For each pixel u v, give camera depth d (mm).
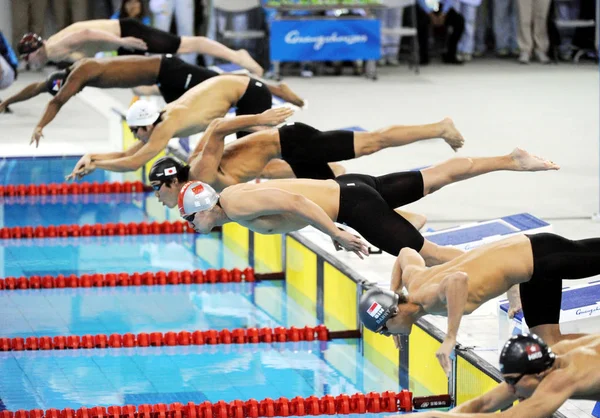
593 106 40938
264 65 49281
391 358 21938
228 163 20844
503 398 14242
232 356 22234
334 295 24469
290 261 27219
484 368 18141
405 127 21172
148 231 31125
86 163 22969
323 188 19047
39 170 36156
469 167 19500
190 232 31344
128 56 26297
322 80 47250
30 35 27516
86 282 26625
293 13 47531
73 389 20469
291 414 19266
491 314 21312
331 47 46531
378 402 19375
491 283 15812
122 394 20203
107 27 28578
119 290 26422
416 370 20844
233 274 27266
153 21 45844
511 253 16031
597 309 18078
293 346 22891
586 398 14000
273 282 27469
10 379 20969
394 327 15758
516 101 42062
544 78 47312
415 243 19141
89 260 28406
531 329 16672
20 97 26547
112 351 22469
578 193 29438
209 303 25562
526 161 19344
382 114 39219
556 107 40812
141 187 35344
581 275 16266
